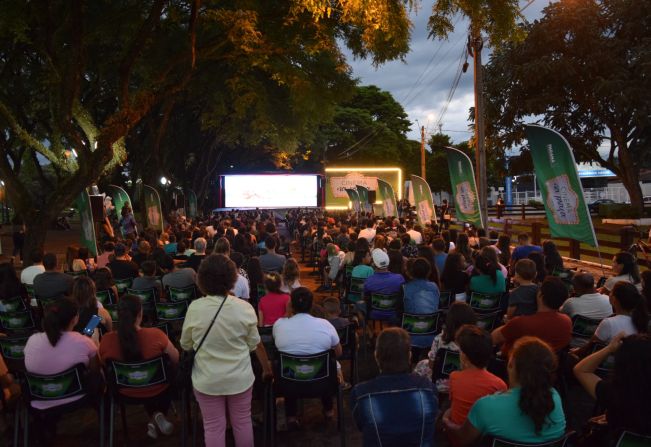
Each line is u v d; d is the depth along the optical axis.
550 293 4.69
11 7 13.12
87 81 24.86
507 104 32.84
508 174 36.47
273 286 5.98
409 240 11.45
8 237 33.09
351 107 65.38
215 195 49.12
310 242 18.78
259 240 16.12
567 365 4.78
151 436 5.14
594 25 30.06
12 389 4.73
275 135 29.97
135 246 13.09
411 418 3.06
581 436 3.65
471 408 3.00
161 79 14.85
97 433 5.43
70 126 12.85
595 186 74.00
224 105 26.70
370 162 62.06
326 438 5.16
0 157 13.27
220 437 3.92
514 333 4.71
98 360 4.65
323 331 4.70
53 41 13.55
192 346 3.95
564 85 31.94
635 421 2.89
